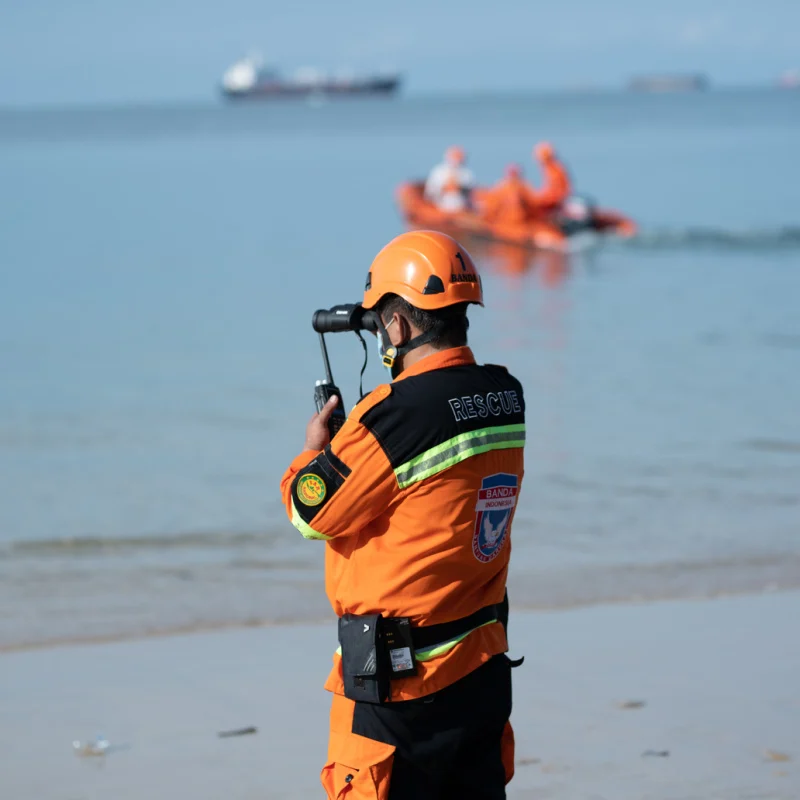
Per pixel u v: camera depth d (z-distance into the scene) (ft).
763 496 92.17
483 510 29.25
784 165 551.18
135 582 73.20
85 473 100.01
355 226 324.19
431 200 293.64
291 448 108.78
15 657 59.21
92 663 58.13
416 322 29.63
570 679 55.06
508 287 225.76
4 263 257.55
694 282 225.76
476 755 30.35
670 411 122.42
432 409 28.45
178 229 324.39
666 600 68.74
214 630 64.03
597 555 78.54
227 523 86.22
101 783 44.24
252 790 43.65
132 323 180.24
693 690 53.47
